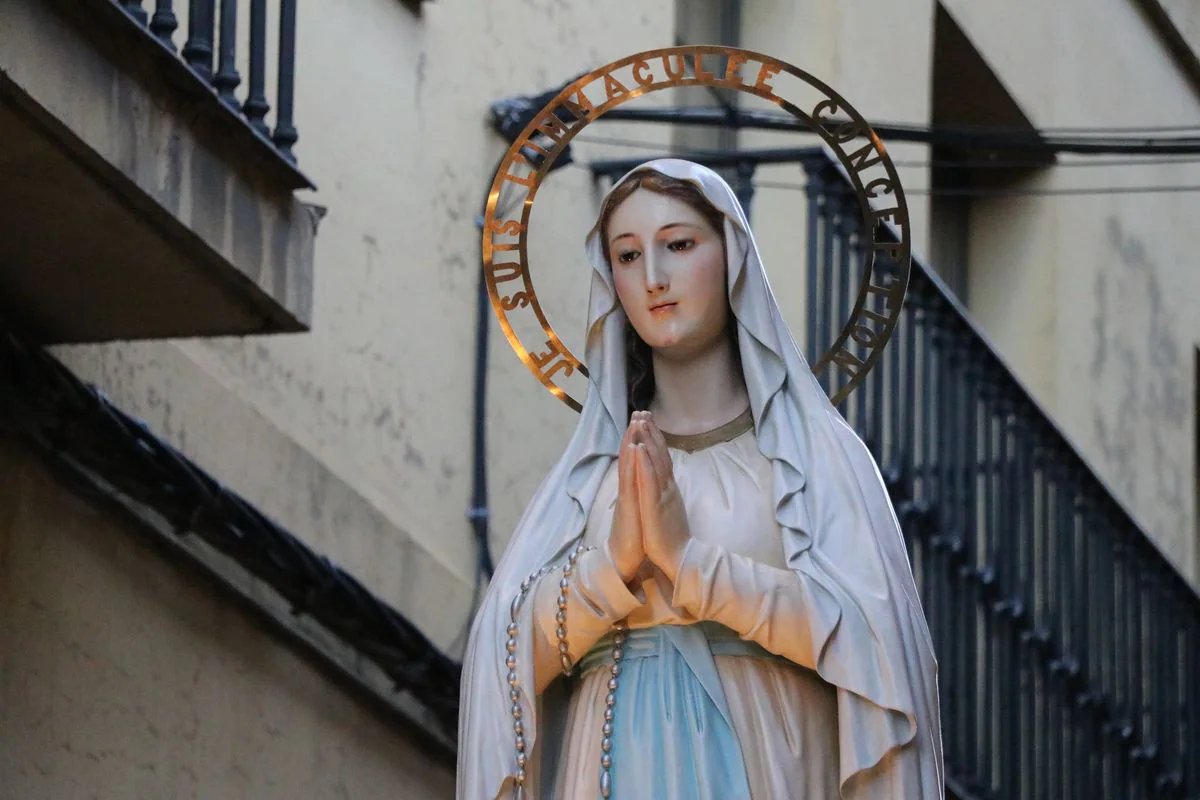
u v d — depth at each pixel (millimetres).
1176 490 23344
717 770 7504
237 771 13297
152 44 11141
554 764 7828
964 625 16594
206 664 13188
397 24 15289
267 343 13953
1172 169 23812
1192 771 19219
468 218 15695
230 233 11680
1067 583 17984
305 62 14453
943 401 16641
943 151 21172
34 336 12359
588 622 7637
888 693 7418
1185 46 24078
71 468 12508
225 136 11648
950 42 20531
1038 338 21500
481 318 15656
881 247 8289
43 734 12180
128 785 12609
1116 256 22688
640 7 17594
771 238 18219
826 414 7918
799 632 7496
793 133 18156
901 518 16078
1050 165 20250
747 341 7926
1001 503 17203
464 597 15133
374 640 13805
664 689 7613
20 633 12156
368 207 14852
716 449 7945
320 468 14133
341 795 14016
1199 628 19344
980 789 16344
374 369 14766
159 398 13094
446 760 14805
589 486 8008
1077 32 22250
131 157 11117
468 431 15414
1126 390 22578
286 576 13227
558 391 8289
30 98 10625
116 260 11680
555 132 8367
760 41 18906
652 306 7945
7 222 11430
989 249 21734
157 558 12969
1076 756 17750
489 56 16047
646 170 8008
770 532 7727
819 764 7551
